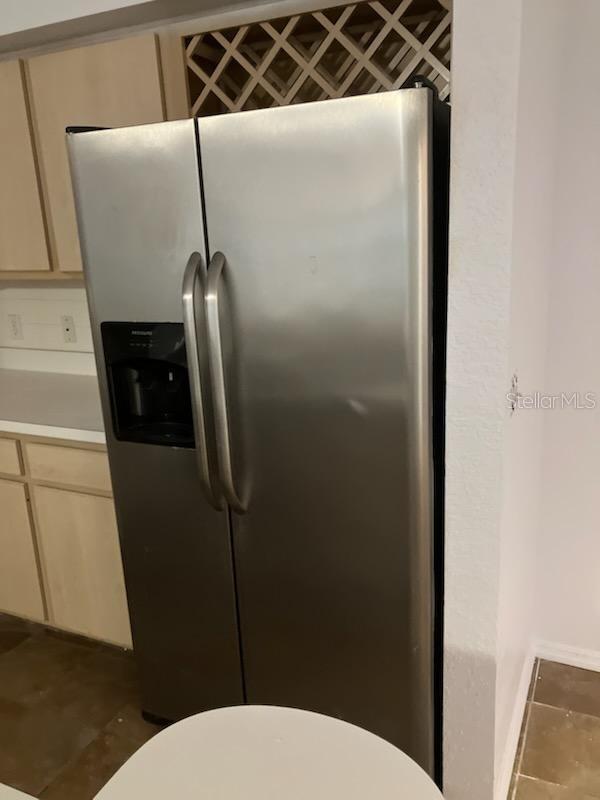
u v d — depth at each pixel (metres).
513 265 1.24
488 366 1.28
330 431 1.47
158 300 1.58
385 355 1.37
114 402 1.72
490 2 1.11
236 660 1.77
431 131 1.26
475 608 1.42
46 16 2.12
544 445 1.99
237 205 1.42
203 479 1.59
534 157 1.39
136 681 2.19
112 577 2.14
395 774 0.84
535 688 2.06
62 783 1.79
